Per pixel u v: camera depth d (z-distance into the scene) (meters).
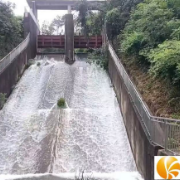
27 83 24.75
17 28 28.88
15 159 14.83
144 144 12.80
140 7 22.16
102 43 31.27
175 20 17.91
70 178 13.08
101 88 23.62
